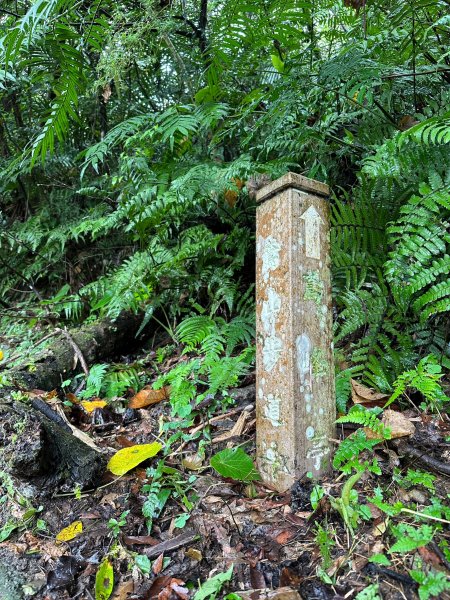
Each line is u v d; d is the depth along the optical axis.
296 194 1.52
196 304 2.90
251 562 1.24
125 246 3.97
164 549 1.37
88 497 1.69
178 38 3.60
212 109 2.55
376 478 1.44
